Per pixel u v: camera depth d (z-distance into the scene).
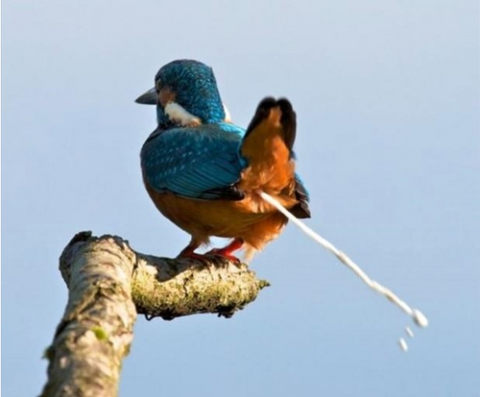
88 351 7.32
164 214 13.29
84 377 6.95
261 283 12.20
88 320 7.93
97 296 8.48
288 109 11.37
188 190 12.58
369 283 9.70
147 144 13.64
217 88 14.20
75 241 10.60
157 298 10.97
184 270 11.26
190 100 13.98
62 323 7.90
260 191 12.17
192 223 12.84
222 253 12.98
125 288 8.88
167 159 12.98
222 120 14.06
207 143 12.77
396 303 9.43
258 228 12.70
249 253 13.08
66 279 10.30
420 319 9.34
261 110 11.31
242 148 11.80
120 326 8.07
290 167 11.88
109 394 6.88
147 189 13.43
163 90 14.21
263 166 11.84
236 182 12.06
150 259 11.02
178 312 11.35
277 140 11.56
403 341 9.53
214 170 12.38
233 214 12.41
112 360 7.39
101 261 9.73
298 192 12.35
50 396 6.82
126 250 10.48
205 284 11.41
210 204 12.45
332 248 10.00
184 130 13.30
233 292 11.73
